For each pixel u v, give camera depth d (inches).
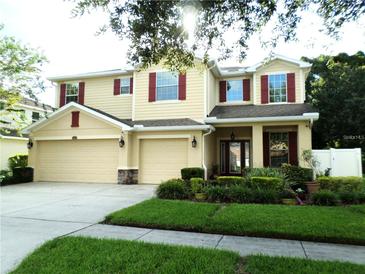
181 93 563.8
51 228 231.8
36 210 300.2
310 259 159.8
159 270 144.6
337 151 470.0
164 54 228.4
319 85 729.0
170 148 529.0
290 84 578.6
